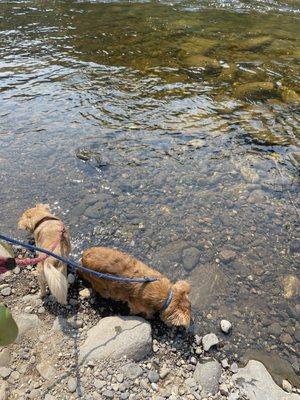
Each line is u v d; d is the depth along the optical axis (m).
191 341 1.73
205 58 4.31
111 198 2.46
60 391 1.49
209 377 1.58
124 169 2.70
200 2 6.60
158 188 2.56
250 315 1.87
